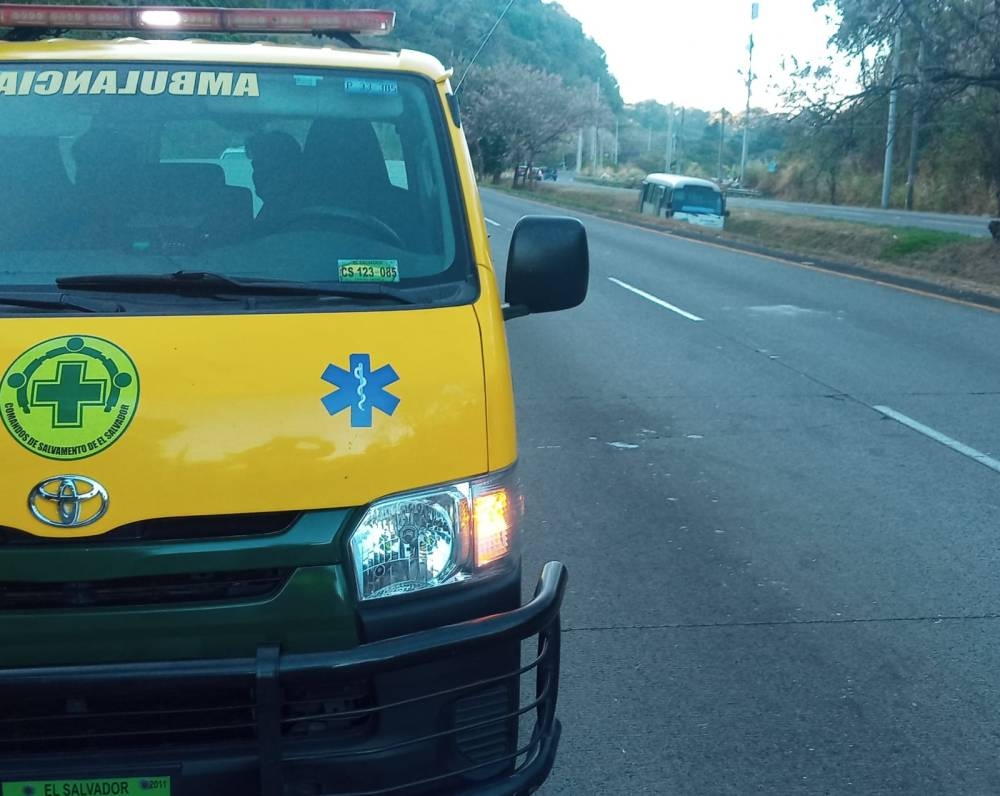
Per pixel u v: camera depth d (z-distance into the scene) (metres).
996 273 20.95
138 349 2.93
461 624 2.86
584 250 3.81
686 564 6.05
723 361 12.07
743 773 4.05
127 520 2.75
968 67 19.61
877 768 4.09
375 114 3.82
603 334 13.87
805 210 49.81
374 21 4.12
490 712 3.01
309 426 2.87
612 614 5.41
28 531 2.74
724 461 8.06
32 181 3.52
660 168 124.94
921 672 4.83
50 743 2.84
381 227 3.58
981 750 4.23
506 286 3.83
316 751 2.81
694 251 27.09
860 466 7.95
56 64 3.77
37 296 3.16
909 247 24.69
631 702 4.55
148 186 3.57
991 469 7.89
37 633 2.77
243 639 2.82
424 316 3.19
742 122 46.62
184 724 2.85
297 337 3.03
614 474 7.73
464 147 3.84
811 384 10.83
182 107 3.72
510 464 3.11
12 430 2.78
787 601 5.58
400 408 2.94
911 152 51.09
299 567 2.82
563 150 127.00
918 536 6.51
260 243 3.49
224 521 2.81
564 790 3.94
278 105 3.78
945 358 12.27
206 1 12.23
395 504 2.88
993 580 5.86
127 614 2.78
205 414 2.84
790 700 4.58
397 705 2.85
